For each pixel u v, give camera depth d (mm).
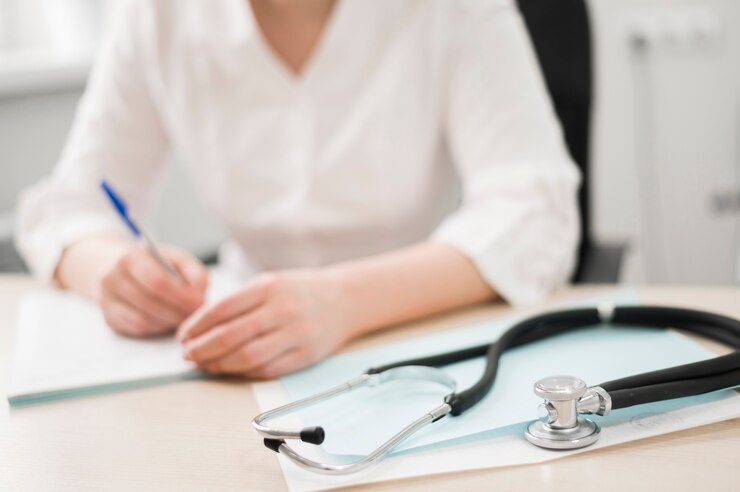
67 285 959
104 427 565
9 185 1763
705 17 2123
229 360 638
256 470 483
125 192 1144
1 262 1598
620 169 2256
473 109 1007
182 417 573
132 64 1138
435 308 787
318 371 651
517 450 483
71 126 1879
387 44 1063
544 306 804
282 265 1130
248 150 1091
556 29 1184
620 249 1079
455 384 566
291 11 1065
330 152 1072
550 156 956
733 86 2146
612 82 2211
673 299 783
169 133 1182
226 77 1086
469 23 1023
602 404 493
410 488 450
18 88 1722
